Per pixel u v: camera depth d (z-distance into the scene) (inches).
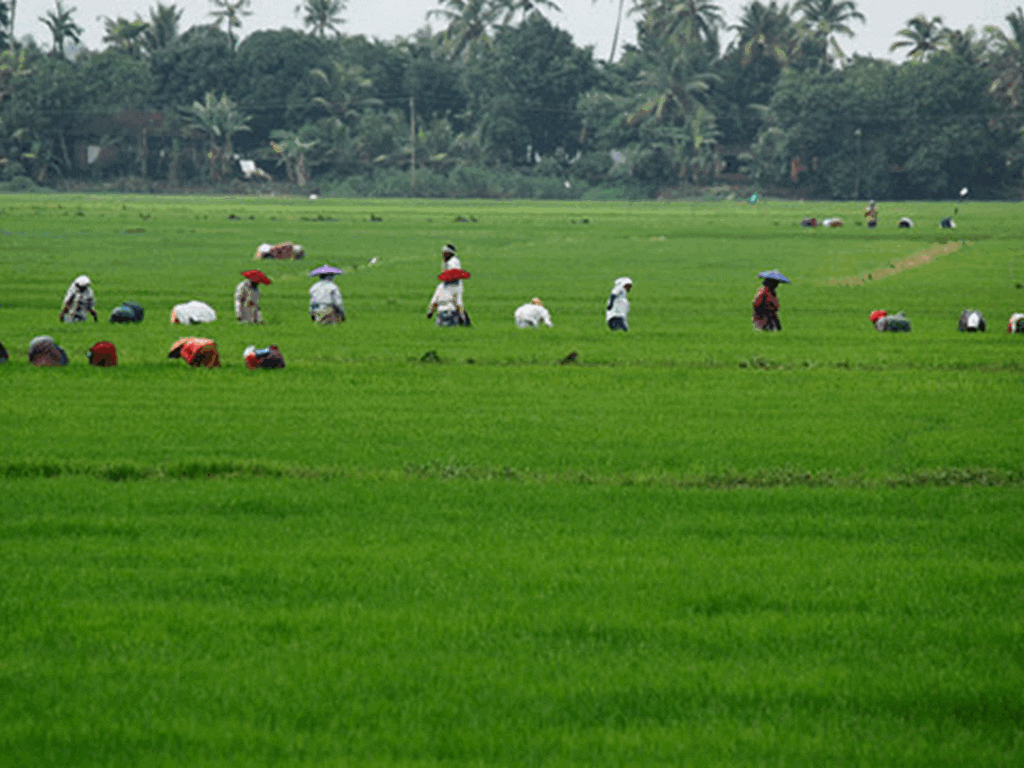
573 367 3486.7
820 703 1179.3
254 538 1724.9
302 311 5172.2
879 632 1362.0
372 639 1320.1
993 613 1433.3
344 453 2287.2
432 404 2856.8
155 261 7839.6
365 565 1590.8
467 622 1373.0
